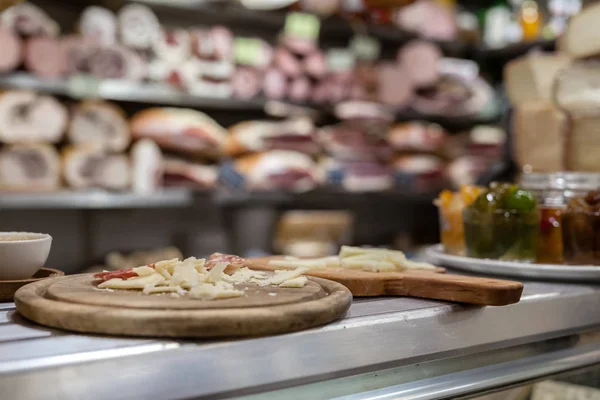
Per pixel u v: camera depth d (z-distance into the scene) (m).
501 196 1.21
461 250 1.35
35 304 0.71
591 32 1.71
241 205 3.35
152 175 2.91
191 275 0.80
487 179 2.11
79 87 2.71
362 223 4.14
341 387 0.77
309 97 3.43
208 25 3.48
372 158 3.66
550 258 1.22
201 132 2.98
